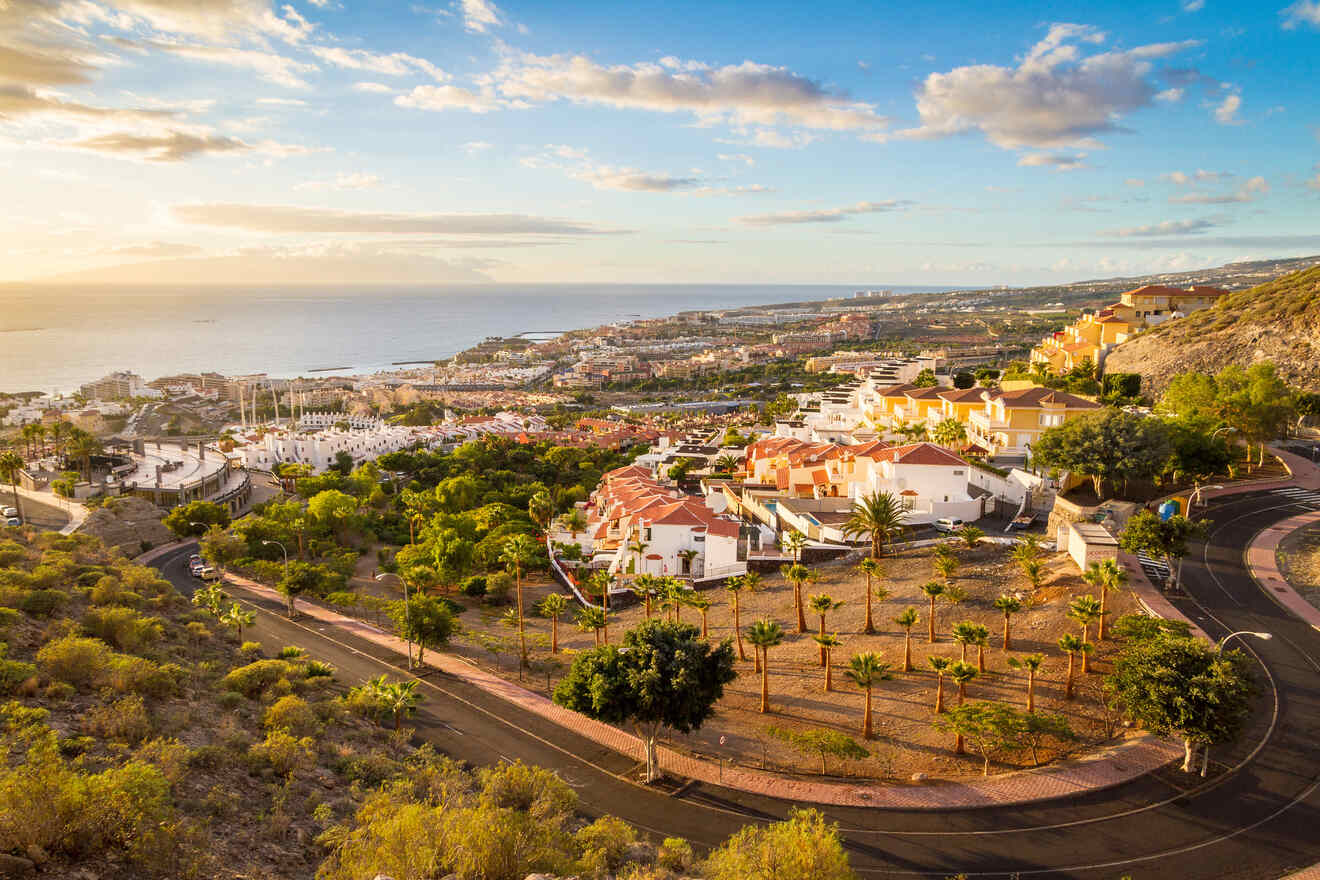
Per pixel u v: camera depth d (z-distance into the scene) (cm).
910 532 8481
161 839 2659
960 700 5053
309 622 7888
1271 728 4447
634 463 16375
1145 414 10844
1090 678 5097
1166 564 6500
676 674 4494
